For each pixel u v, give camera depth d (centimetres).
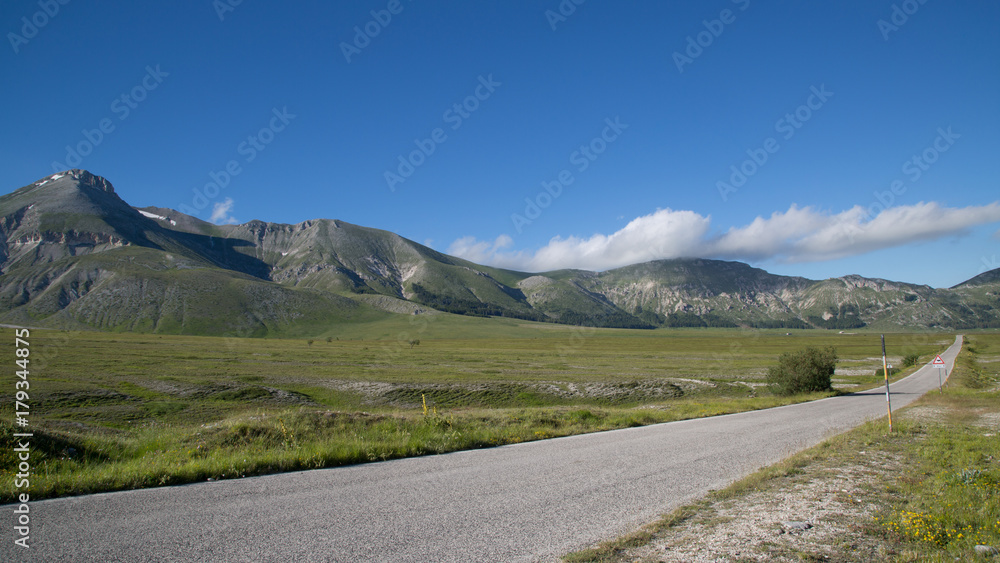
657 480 985
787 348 14725
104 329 18575
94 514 695
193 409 3562
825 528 694
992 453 1351
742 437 1627
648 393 5056
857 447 1405
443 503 789
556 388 5175
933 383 4959
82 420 3003
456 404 4584
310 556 558
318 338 19162
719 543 628
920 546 634
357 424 1575
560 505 792
